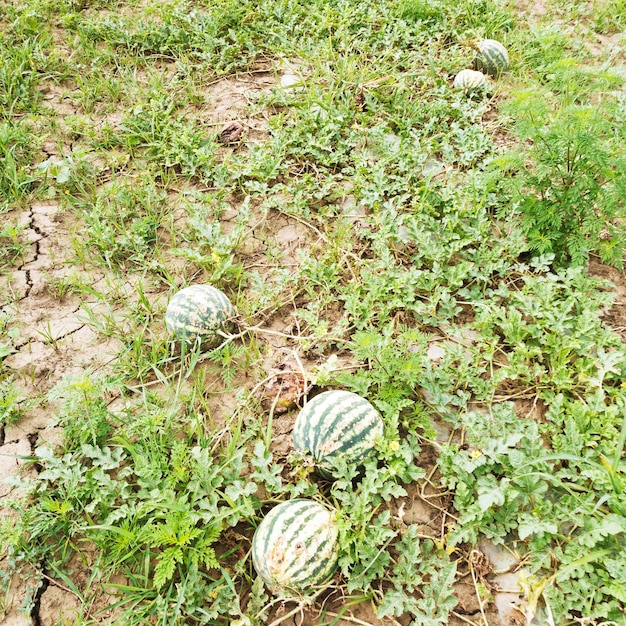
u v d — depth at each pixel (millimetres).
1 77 2783
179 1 3305
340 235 2068
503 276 1962
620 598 1227
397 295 1864
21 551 1407
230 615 1319
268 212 2266
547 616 1266
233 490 1426
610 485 1382
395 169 2311
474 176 2146
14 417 1671
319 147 2396
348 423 1443
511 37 3049
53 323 1934
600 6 3398
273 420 1655
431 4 3162
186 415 1657
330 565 1299
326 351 1818
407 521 1461
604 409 1524
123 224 2182
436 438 1604
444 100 2604
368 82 2730
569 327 1718
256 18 3145
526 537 1407
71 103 2789
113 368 1780
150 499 1431
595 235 1870
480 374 1740
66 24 3201
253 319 1913
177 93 2807
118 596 1334
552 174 1923
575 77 2133
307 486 1451
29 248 2160
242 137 2553
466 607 1336
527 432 1504
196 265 2084
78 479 1463
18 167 2432
